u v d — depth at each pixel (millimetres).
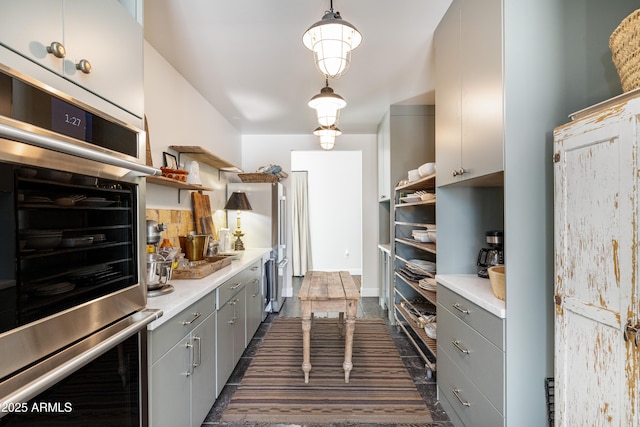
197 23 2016
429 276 2859
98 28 1045
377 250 4875
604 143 941
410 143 3639
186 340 1599
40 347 810
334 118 2564
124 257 1183
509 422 1320
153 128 2330
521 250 1336
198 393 1751
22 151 753
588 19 1338
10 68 726
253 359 2738
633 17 925
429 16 1960
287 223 4945
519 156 1329
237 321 2529
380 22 2016
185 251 2529
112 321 1091
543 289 1342
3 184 716
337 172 6625
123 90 1185
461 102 1710
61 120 870
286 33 2139
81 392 937
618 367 898
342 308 2357
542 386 1329
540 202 1335
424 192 2928
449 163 1879
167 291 1682
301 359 2738
